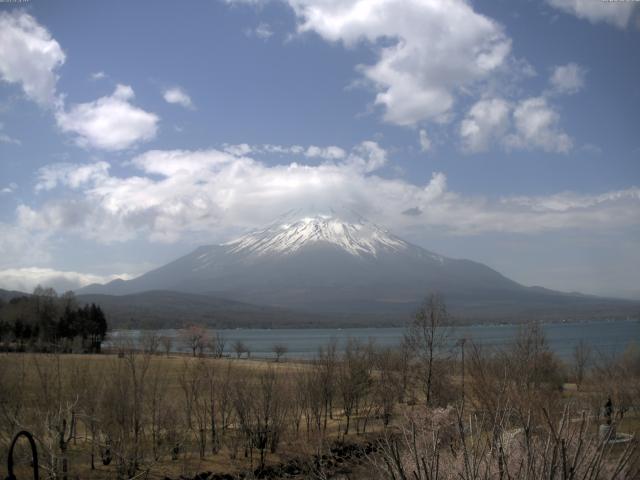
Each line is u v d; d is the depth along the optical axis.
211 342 165.62
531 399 17.84
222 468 39.62
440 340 49.56
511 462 12.12
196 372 51.03
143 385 42.09
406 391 51.84
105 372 44.78
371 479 15.32
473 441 13.52
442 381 44.34
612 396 29.23
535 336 54.56
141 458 37.78
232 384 46.91
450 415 18.22
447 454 13.80
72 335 123.62
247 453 43.03
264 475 38.12
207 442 45.59
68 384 39.12
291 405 47.06
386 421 41.59
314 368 59.38
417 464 11.70
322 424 52.38
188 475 37.47
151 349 60.50
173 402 44.72
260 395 44.97
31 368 40.78
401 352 60.44
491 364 37.56
